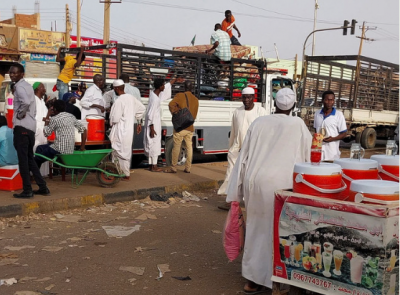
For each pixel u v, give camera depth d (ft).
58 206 23.34
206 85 38.04
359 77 63.62
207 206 25.99
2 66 67.21
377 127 71.97
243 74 41.22
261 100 41.78
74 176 30.76
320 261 11.08
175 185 28.81
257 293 13.85
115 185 27.40
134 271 15.55
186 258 17.02
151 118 32.45
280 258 11.84
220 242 19.07
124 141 28.94
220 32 38.19
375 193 10.54
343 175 12.55
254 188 13.32
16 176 25.12
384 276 10.11
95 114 30.01
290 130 13.42
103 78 32.83
